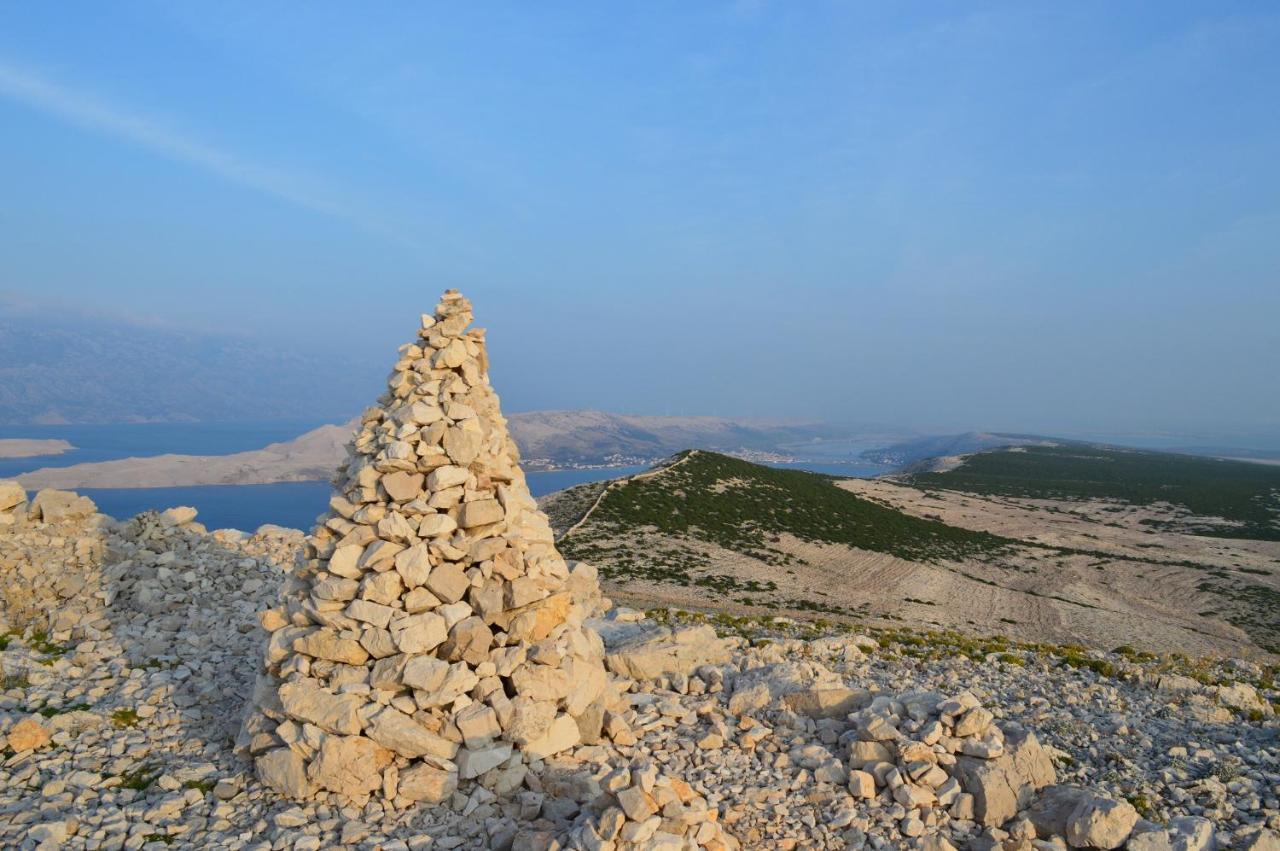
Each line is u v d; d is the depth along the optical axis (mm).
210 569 16594
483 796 8961
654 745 10492
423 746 9039
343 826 8492
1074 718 12766
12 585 14508
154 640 13633
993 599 62562
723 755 10320
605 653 12898
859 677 14633
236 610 15398
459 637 9633
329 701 9227
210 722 11117
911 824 8938
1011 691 14430
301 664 9633
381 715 9125
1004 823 9211
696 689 12328
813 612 50750
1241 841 8898
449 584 9891
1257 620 61938
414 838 8352
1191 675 16891
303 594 10273
